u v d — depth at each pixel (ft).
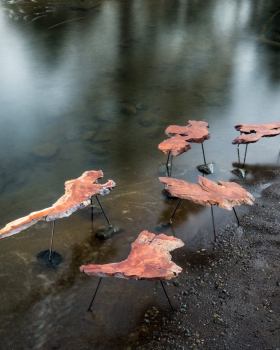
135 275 13.33
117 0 67.56
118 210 20.51
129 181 23.49
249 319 14.37
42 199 22.20
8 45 45.85
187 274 16.49
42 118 31.42
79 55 44.86
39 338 13.87
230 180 23.53
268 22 60.80
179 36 53.26
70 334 13.98
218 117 32.68
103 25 55.21
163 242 15.20
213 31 56.03
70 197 17.22
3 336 13.92
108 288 15.79
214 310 14.80
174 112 33.04
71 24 54.54
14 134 29.01
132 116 32.12
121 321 14.43
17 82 37.42
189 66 43.60
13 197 22.39
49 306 15.02
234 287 15.80
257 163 25.66
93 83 38.22
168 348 13.43
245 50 49.39
